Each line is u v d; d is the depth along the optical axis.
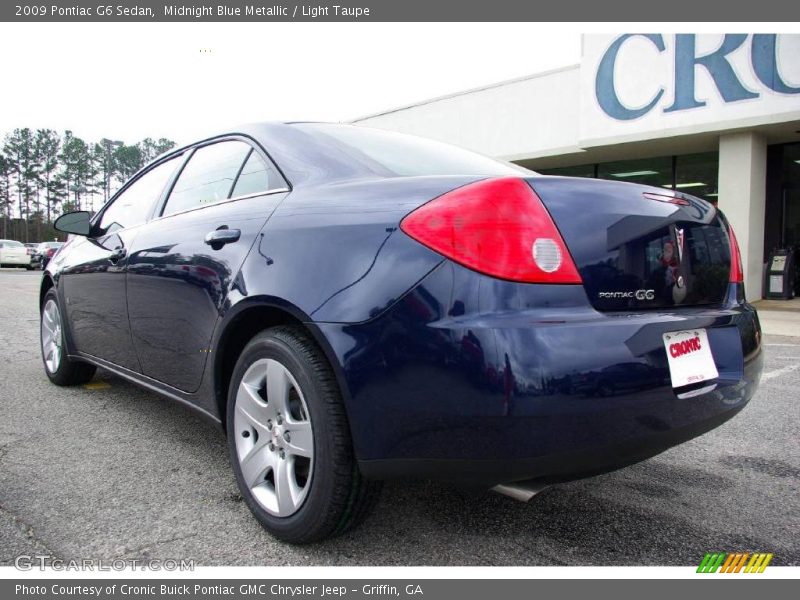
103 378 4.25
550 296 1.55
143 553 1.87
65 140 81.12
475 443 1.51
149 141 87.00
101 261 3.18
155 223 2.86
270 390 1.94
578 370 1.48
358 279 1.69
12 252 29.17
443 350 1.52
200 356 2.32
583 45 11.09
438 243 1.58
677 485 2.47
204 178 2.69
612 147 11.37
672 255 1.85
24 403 3.57
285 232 1.97
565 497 2.34
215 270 2.20
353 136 2.43
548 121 12.41
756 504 2.29
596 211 1.69
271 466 1.95
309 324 1.75
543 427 1.46
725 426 3.28
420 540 1.98
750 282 10.06
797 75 8.91
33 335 6.32
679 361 1.69
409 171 2.09
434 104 14.44
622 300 1.69
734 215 10.03
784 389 4.11
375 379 1.61
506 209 1.57
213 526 2.05
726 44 9.50
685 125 10.02
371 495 1.78
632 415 1.55
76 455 2.71
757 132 9.88
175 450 2.79
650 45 10.27
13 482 2.40
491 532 2.04
